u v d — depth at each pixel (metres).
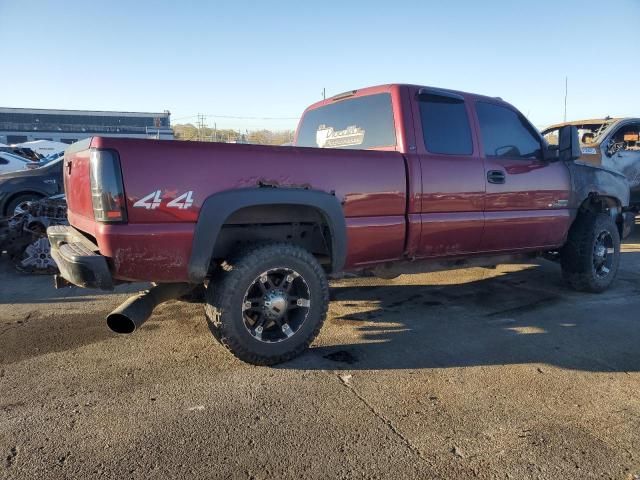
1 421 2.86
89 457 2.52
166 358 3.79
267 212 3.71
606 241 5.83
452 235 4.52
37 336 4.23
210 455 2.55
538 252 5.48
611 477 2.39
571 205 5.55
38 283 6.04
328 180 3.75
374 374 3.53
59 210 6.51
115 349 3.96
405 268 4.50
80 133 69.06
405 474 2.41
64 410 2.99
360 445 2.65
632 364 3.74
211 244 3.28
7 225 6.57
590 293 5.77
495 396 3.21
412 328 4.52
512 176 4.94
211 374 3.51
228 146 3.36
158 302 3.62
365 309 5.10
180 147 3.19
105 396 3.17
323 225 3.92
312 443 2.66
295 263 3.61
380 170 4.02
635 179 9.88
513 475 2.40
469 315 4.92
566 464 2.49
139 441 2.67
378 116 4.57
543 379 3.47
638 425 2.87
